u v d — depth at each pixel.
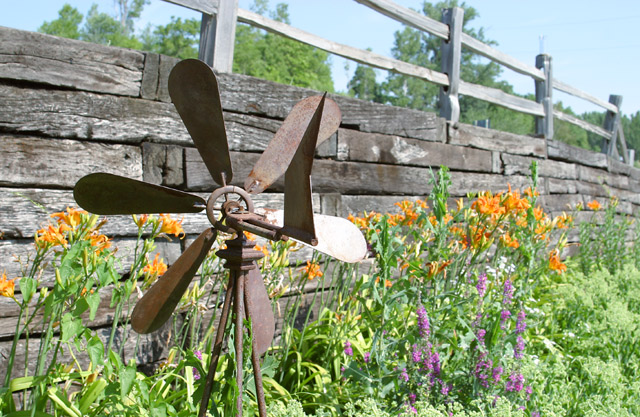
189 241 3.17
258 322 1.85
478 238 3.22
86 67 2.78
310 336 3.27
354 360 3.00
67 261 1.91
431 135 5.05
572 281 5.23
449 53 5.55
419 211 3.12
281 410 2.32
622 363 3.69
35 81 2.61
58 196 2.71
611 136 9.89
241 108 3.44
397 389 2.60
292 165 1.48
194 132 1.71
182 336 3.13
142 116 2.98
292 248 3.14
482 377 2.64
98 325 2.82
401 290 2.82
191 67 1.59
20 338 2.59
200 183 3.18
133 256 2.93
